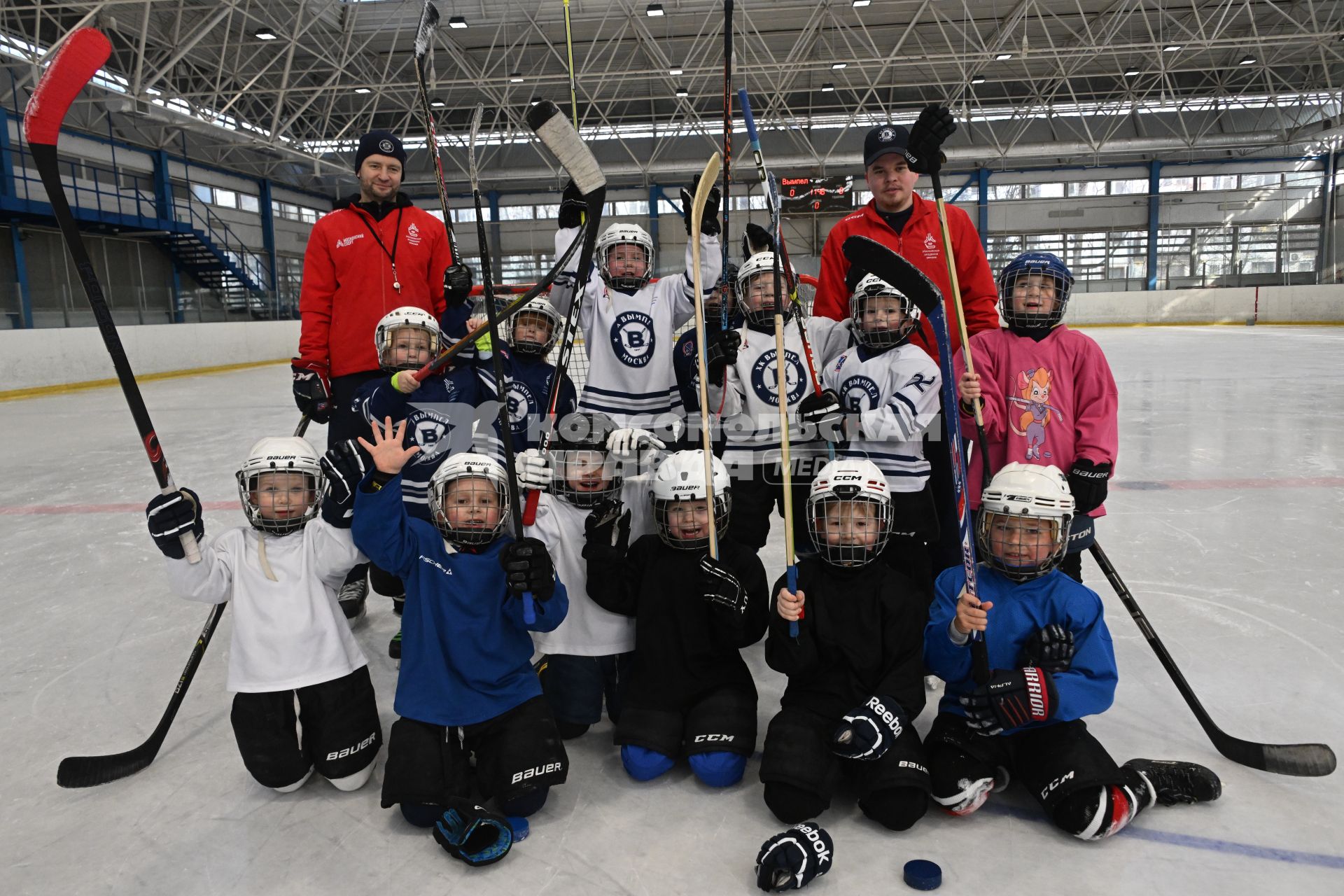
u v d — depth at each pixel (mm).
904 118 21781
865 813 1743
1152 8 17328
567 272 2885
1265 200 22344
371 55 18125
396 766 1758
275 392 10891
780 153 22047
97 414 8836
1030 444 2258
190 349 14180
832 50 18047
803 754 1714
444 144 22172
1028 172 22797
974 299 2832
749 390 2650
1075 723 1758
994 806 1802
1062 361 2244
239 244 19578
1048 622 1794
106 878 1625
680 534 2010
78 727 2238
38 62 13656
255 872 1635
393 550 1854
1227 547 3459
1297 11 17547
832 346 2785
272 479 1906
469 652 1826
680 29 17438
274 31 15961
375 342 2639
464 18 16250
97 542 4016
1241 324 20172
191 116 15531
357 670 1949
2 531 4250
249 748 1854
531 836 1727
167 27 15508
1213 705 2162
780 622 1905
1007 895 1500
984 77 20594
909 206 2828
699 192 1962
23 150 14516
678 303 2838
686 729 1933
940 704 1901
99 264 16500
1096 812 1610
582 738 2188
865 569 1938
